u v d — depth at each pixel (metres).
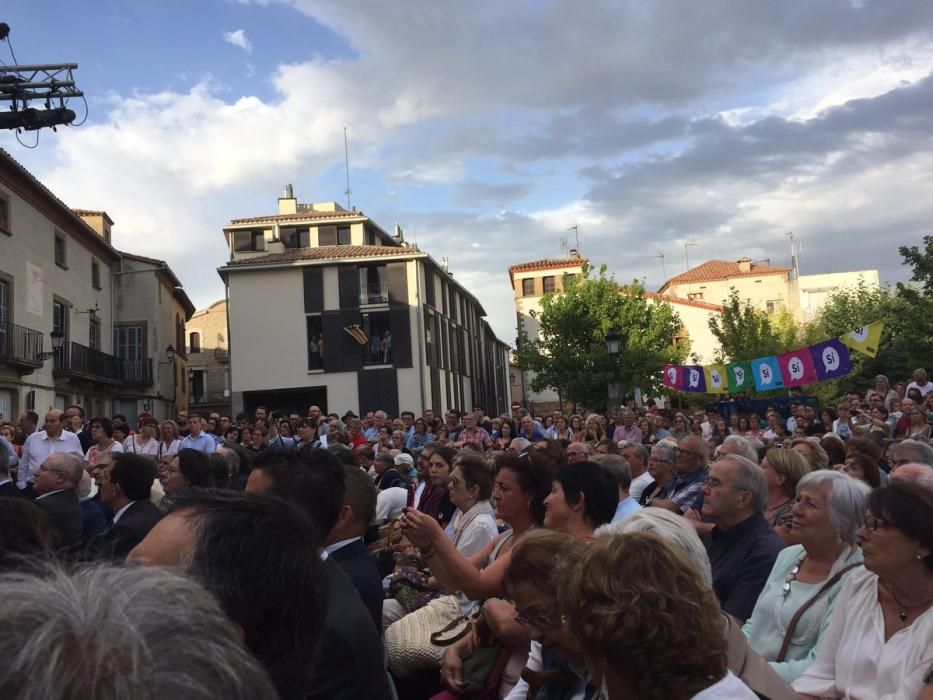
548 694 2.91
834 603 3.31
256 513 1.77
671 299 56.06
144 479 4.88
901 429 11.61
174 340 40.53
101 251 33.03
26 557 1.01
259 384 37.06
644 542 1.96
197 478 5.54
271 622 1.65
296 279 37.56
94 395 31.23
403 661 4.02
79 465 5.43
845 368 15.95
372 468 10.33
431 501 7.58
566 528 3.99
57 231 27.94
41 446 10.66
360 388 36.88
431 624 4.16
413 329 37.34
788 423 15.60
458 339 46.75
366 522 3.51
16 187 24.47
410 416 17.92
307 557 1.75
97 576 0.93
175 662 0.86
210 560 1.67
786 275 59.88
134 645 0.83
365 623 2.50
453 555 3.55
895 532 2.85
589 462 4.13
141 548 1.87
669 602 1.84
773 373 17.02
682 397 36.31
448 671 3.55
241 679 0.93
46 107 15.16
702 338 55.09
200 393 56.38
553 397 61.34
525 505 4.48
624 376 34.34
